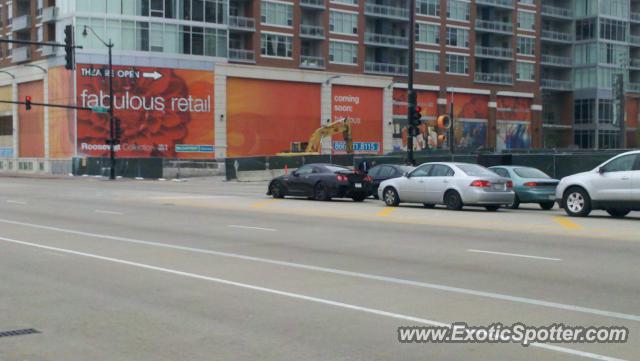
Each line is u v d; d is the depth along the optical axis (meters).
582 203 19.86
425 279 10.48
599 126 90.50
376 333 7.38
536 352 6.70
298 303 8.82
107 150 61.19
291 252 13.34
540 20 89.81
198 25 64.12
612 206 19.30
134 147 61.72
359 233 16.31
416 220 19.17
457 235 15.81
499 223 18.30
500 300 8.98
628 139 92.94
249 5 70.00
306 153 58.72
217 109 65.31
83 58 60.09
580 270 11.16
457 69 82.94
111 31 60.84
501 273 10.95
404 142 79.06
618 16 92.06
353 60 76.25
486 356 6.58
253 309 8.50
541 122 89.88
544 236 15.52
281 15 71.19
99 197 29.83
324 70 73.62
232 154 66.50
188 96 63.84
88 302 8.93
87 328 7.64
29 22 67.81
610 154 32.62
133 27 61.47
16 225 18.28
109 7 60.62
